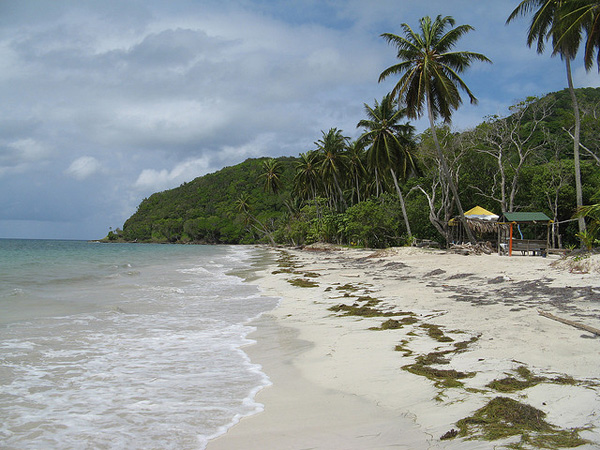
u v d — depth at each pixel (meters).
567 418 3.69
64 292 13.99
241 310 11.09
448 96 26.41
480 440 3.38
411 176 46.53
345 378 5.41
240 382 5.39
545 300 9.48
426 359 5.84
